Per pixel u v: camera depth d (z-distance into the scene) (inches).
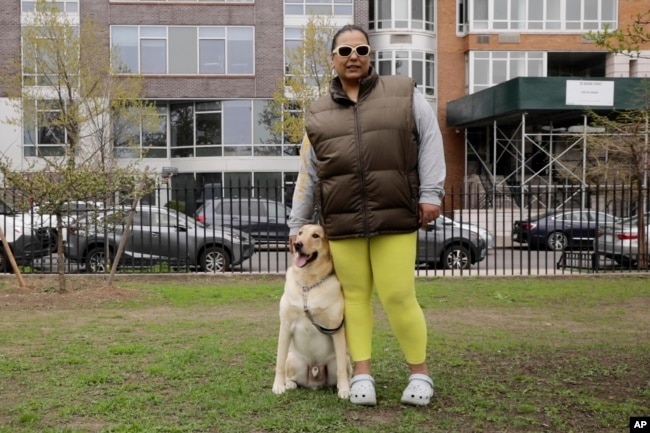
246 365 228.4
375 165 171.2
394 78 177.8
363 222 173.3
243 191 1184.2
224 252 577.0
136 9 1195.3
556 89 1007.0
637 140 625.3
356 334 186.2
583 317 347.3
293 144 1233.4
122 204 492.4
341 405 181.6
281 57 1225.4
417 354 185.3
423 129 176.4
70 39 981.8
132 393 197.0
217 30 1217.4
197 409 180.9
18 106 1030.4
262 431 163.8
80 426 167.9
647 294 433.4
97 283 485.4
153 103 1117.7
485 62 1279.5
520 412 177.2
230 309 374.6
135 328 309.1
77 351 253.3
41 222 519.8
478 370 223.0
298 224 190.4
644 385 203.6
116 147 1094.4
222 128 1229.7
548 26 1270.9
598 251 599.2
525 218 892.0
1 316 350.9
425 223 176.4
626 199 818.2
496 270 565.6
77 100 1001.5
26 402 187.6
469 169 1314.0
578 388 200.4
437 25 1315.2
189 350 251.6
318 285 184.5
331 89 177.6
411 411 177.0
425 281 501.7
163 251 590.2
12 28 1144.2
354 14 1230.3
